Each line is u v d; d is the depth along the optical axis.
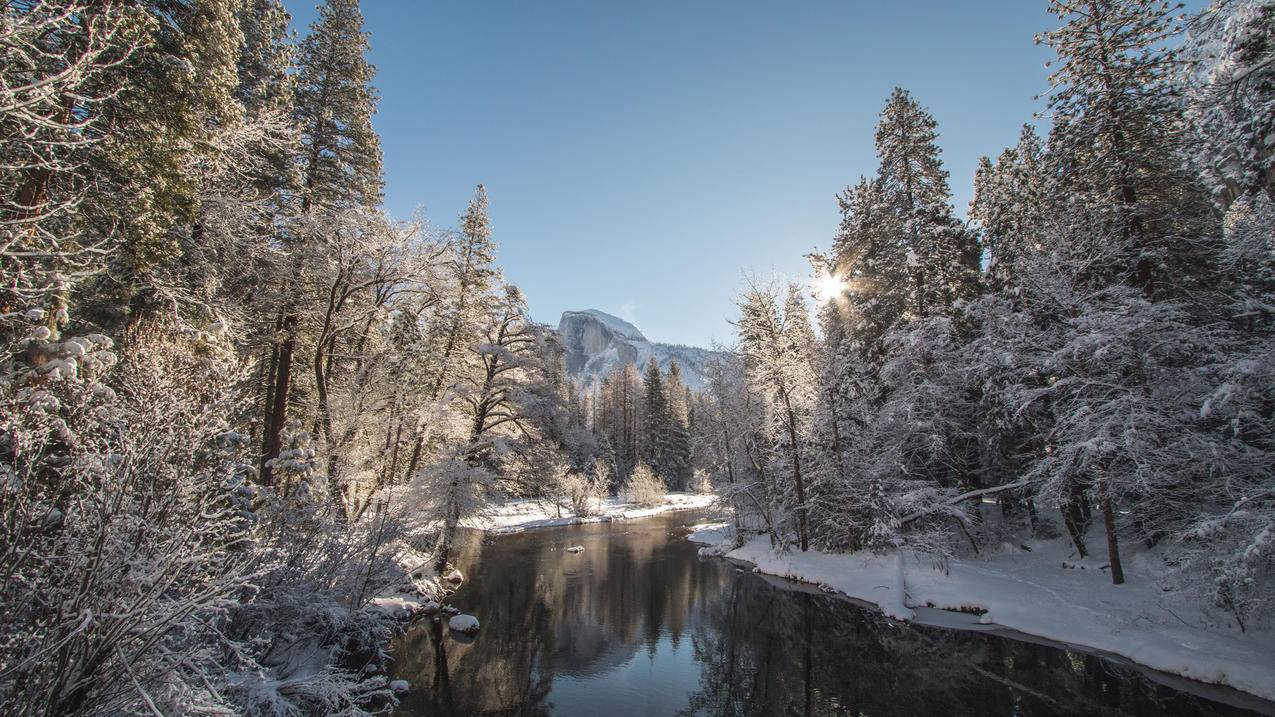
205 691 4.89
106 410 5.12
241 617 8.00
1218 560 10.56
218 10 10.42
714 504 28.28
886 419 20.61
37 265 6.43
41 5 4.66
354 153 18.84
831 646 14.03
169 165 9.22
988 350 17.05
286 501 9.78
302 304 16.22
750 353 24.44
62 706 4.23
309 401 18.08
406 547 13.61
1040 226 18.56
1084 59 16.61
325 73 18.48
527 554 26.83
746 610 17.55
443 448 19.75
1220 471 13.38
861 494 21.22
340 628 10.28
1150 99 15.98
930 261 20.67
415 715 9.95
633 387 69.44
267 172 15.77
